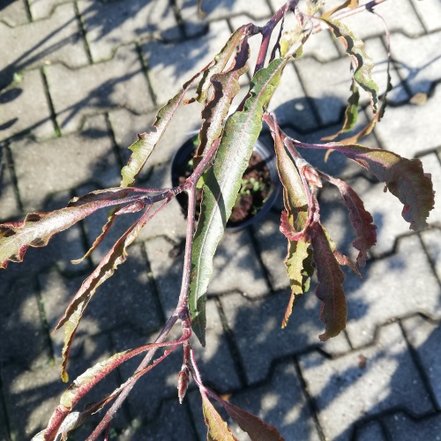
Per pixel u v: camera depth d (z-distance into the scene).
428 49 2.32
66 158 2.15
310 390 1.92
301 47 1.08
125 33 2.32
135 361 1.93
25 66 2.27
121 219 2.08
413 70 2.29
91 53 2.29
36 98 2.22
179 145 2.17
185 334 0.96
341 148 1.10
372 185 2.13
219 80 1.04
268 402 1.90
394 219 2.10
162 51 2.30
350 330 1.98
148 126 2.20
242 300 2.00
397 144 2.20
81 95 2.23
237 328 1.97
